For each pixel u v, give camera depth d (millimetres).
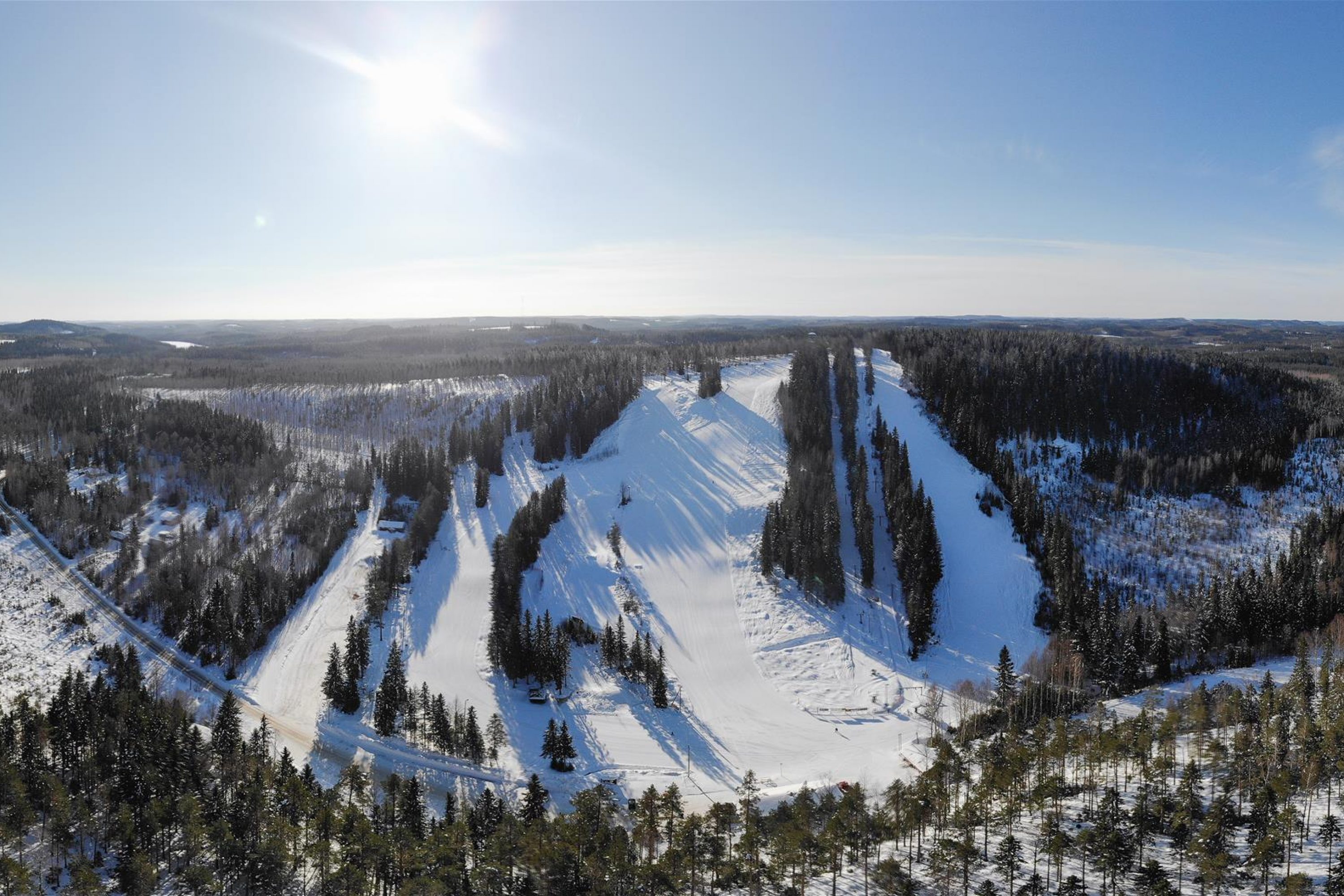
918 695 136500
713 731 127375
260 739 109688
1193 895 71812
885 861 82562
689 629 160125
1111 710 120000
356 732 122750
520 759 117250
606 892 76812
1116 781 92438
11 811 87562
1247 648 135000
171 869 87375
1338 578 156000
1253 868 71312
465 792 109062
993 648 150125
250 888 82625
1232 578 158125
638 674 141875
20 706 109312
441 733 117750
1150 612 151375
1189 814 80812
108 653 140375
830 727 128500
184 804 87750
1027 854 82188
